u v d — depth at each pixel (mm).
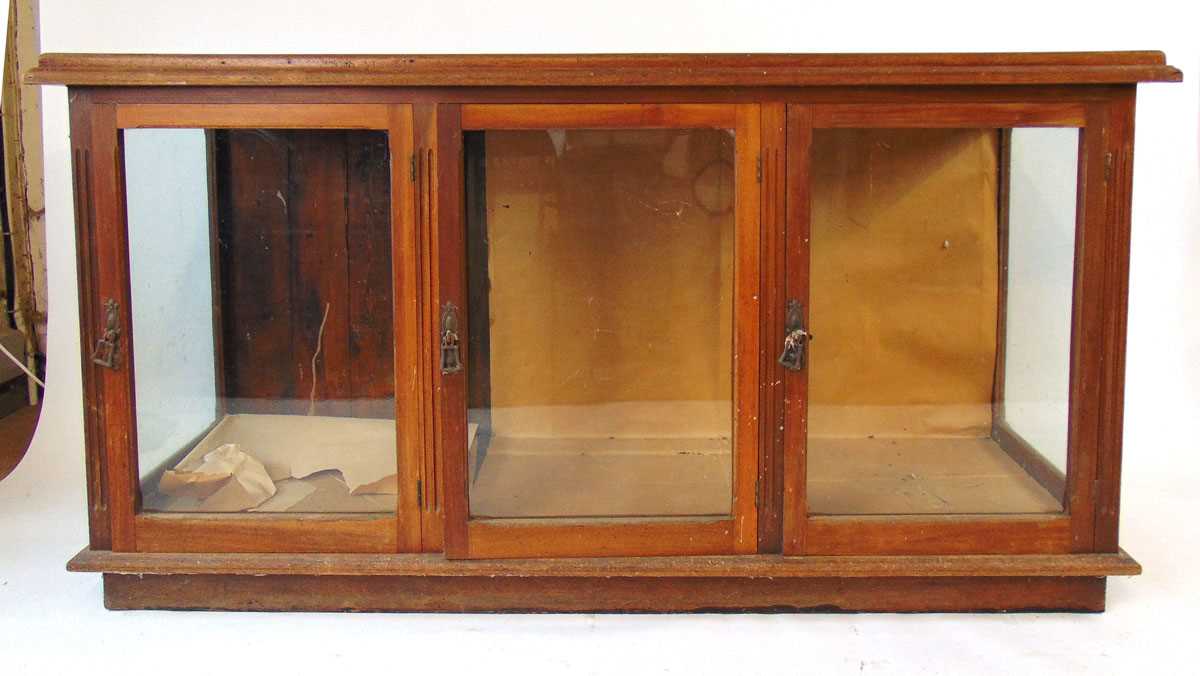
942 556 1647
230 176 1651
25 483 2357
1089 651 1558
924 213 1670
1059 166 1642
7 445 2752
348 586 1691
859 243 1659
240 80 1567
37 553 1954
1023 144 1671
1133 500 2189
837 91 1571
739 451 1629
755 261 1597
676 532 1645
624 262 1655
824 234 1632
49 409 2508
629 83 1553
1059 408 1674
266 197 1652
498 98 1576
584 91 1571
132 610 1704
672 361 1678
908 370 1711
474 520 1647
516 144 1609
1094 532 1648
